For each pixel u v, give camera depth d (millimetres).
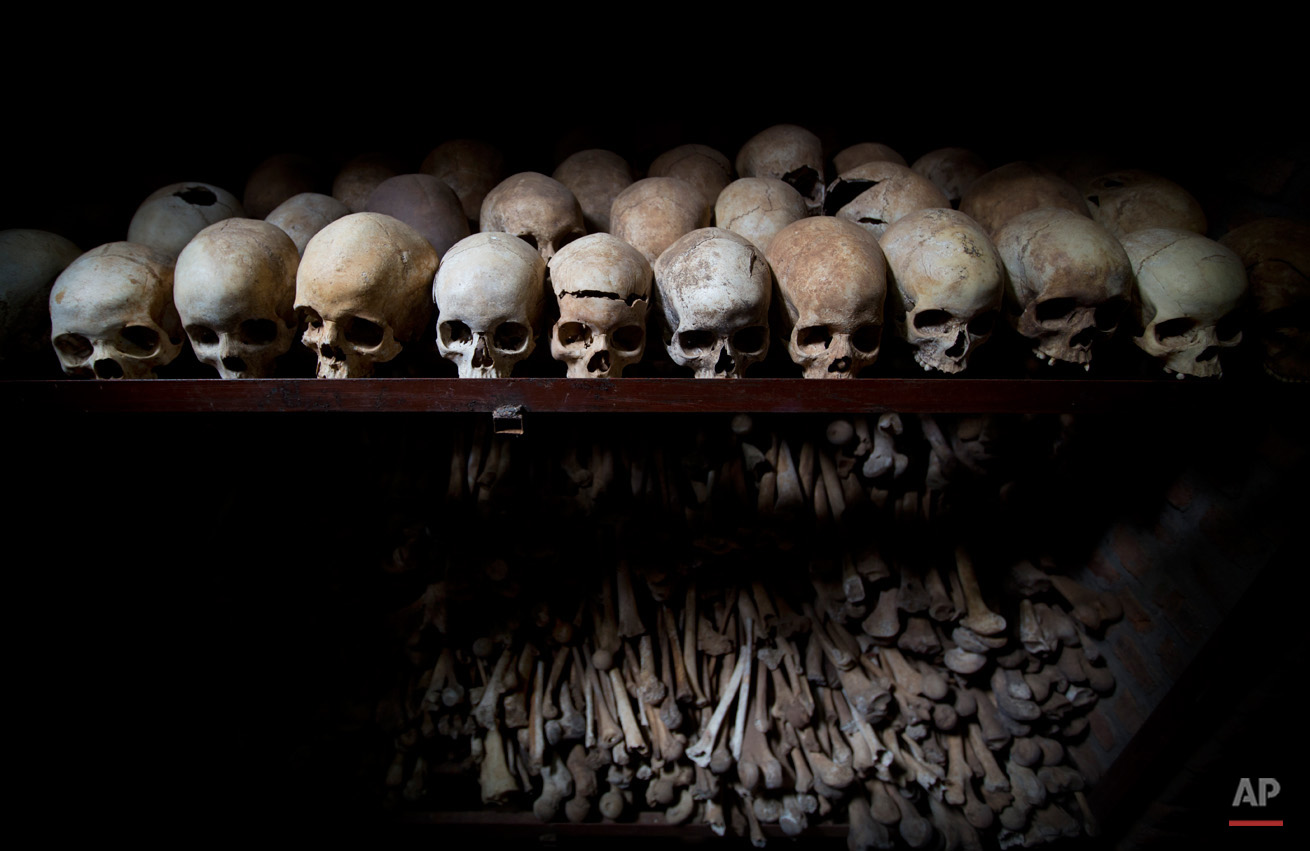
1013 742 2035
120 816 1957
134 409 1376
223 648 1969
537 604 1945
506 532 1877
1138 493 2025
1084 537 2193
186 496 2076
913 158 2467
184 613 1971
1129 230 1677
